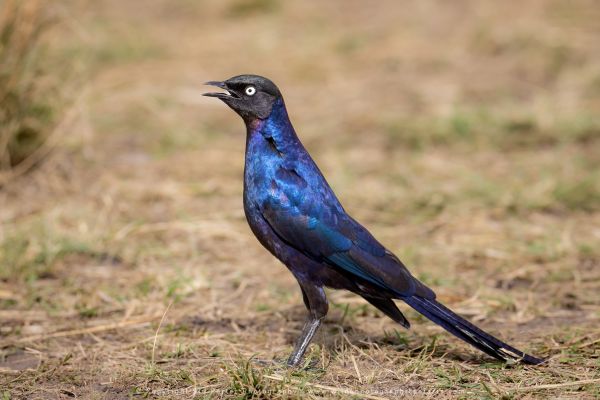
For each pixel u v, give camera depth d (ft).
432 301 26.81
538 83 63.05
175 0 86.43
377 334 30.53
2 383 27.07
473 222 41.63
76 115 47.39
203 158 50.29
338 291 34.58
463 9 79.51
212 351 29.19
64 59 48.65
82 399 25.95
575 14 75.92
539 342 29.32
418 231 40.83
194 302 33.60
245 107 27.94
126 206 43.24
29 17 43.60
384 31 74.79
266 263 37.78
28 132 45.37
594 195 44.37
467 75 64.69
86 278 35.78
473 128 53.88
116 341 30.40
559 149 51.29
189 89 61.77
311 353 28.68
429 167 48.65
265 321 32.04
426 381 26.45
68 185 45.27
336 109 58.29
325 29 75.36
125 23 76.89
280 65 67.31
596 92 60.54
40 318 32.35
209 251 38.73
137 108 57.77
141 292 34.09
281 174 27.71
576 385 25.64
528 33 70.90
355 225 27.58
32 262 36.55
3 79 43.32
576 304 32.89
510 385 25.90
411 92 61.21
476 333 26.43
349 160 49.85
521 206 43.42
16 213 41.83
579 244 38.50
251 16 80.64
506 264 37.04
